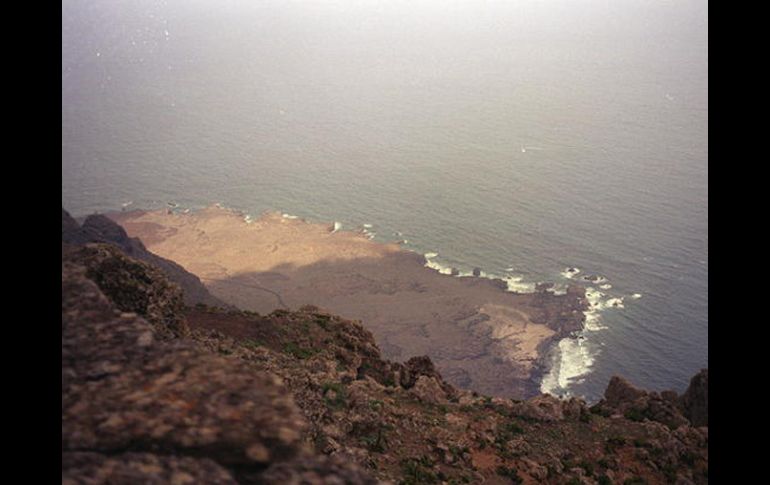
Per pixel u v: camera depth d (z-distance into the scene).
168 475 3.42
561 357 81.56
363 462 16.64
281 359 20.89
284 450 3.58
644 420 25.95
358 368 25.98
